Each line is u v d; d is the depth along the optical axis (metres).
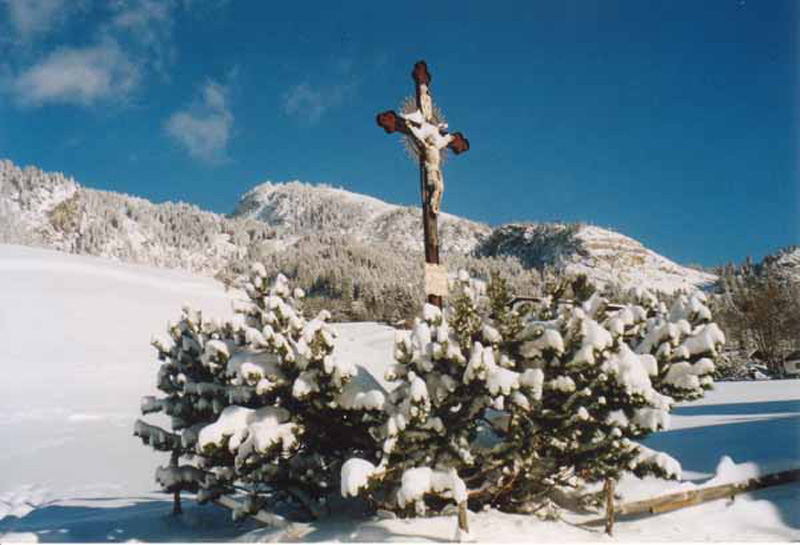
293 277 152.25
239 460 6.25
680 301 7.88
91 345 50.31
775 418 13.29
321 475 7.05
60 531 8.00
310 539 6.27
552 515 6.90
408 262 187.88
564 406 6.34
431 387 6.27
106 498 11.49
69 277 82.06
